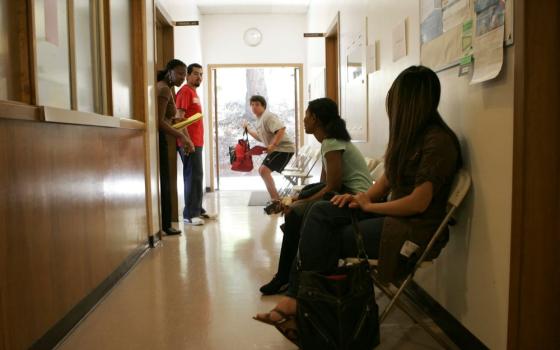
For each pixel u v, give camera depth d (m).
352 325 1.80
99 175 2.68
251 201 6.82
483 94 1.82
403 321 2.38
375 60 3.64
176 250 3.89
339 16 5.35
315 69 7.30
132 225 3.42
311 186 2.99
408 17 2.79
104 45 3.05
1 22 1.84
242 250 3.88
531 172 1.52
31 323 1.86
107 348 2.10
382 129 3.44
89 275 2.52
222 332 2.27
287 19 8.50
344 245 2.03
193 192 5.10
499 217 1.71
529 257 1.54
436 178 1.84
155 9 4.33
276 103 10.29
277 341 2.17
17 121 1.77
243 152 5.95
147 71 3.87
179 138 4.41
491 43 1.73
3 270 1.66
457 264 2.09
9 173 1.71
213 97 8.43
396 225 1.92
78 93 2.63
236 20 8.43
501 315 1.71
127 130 3.31
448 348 2.02
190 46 6.83
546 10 1.48
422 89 1.95
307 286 1.85
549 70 1.49
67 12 2.49
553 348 1.56
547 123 1.50
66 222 2.21
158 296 2.77
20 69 1.96
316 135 2.88
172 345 2.13
